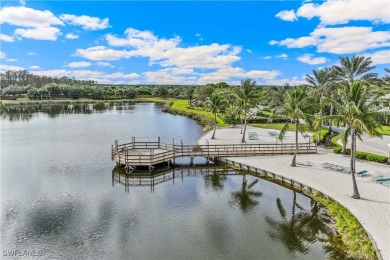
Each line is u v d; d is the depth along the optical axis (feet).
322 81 171.53
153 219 73.00
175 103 441.68
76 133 201.67
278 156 127.44
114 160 116.47
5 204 80.74
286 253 58.39
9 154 138.72
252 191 93.56
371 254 53.93
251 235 65.67
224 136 175.63
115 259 55.77
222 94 225.56
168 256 57.00
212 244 61.62
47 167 116.98
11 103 440.45
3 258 55.67
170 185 99.19
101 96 583.58
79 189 93.40
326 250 59.31
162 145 153.07
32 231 65.92
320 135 161.58
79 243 61.21
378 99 73.61
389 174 98.48
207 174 112.06
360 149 135.44
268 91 287.89
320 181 93.25
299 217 74.84
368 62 151.64
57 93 547.08
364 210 70.13
